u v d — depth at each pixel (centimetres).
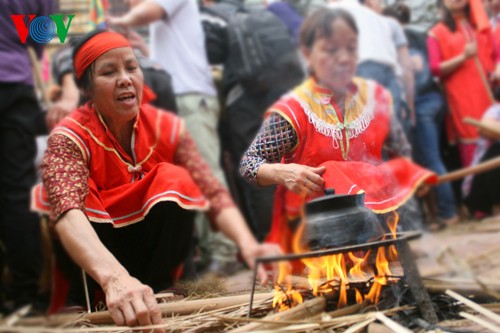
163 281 338
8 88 417
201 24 508
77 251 276
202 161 356
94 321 281
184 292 321
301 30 437
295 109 307
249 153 308
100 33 307
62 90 427
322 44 427
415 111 627
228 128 536
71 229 281
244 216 529
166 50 500
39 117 439
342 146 307
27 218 419
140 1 484
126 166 320
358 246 258
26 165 425
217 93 534
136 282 263
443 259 393
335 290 283
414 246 493
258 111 505
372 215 280
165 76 453
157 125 339
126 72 307
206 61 509
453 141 652
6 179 420
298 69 502
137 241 329
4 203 420
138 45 444
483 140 622
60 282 369
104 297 333
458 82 630
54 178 295
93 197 308
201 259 489
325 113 309
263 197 493
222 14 514
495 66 636
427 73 625
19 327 255
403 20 618
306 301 270
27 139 426
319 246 275
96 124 313
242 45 500
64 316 286
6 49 418
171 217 325
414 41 624
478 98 629
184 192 323
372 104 333
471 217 643
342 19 427
